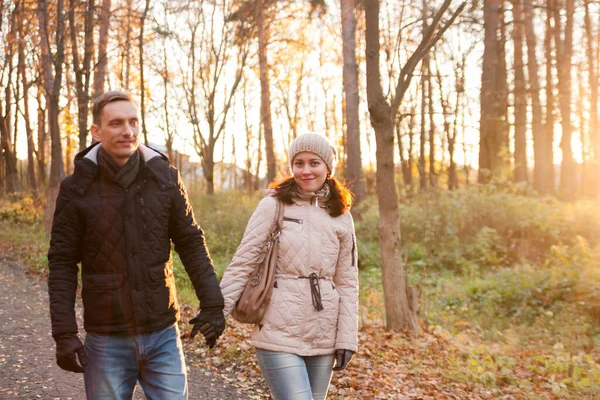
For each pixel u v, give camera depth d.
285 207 2.90
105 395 2.44
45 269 11.30
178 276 9.84
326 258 2.88
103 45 16.28
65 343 2.37
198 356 6.10
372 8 7.18
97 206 2.42
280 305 2.79
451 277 12.15
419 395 5.23
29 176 31.81
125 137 2.42
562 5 16.97
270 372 2.80
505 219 14.02
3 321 7.40
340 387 5.25
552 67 22.39
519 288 10.27
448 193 15.18
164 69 20.77
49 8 15.88
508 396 5.53
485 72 18.45
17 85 25.50
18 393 4.83
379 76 7.27
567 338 8.33
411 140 26.02
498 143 18.19
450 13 7.84
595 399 5.66
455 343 7.25
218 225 15.12
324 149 2.90
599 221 13.62
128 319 2.45
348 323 2.93
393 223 7.58
